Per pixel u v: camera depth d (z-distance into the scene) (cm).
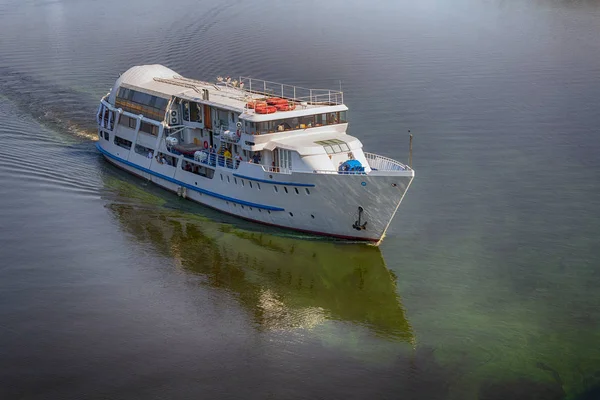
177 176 7212
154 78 7988
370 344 4922
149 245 6247
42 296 5419
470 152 8056
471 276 5762
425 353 4834
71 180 7594
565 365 4709
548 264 5900
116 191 7375
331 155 6147
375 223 6025
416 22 14688
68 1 17712
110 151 8138
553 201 6931
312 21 14662
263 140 6262
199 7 15788
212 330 5056
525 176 7456
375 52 12144
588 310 5297
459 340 4966
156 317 5188
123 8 16225
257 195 6412
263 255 6109
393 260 6016
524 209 6788
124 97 7875
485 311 5309
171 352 4797
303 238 6341
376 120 8981
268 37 13075
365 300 5481
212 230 6525
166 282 5666
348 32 13662
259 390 4450
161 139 7294
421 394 4438
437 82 10462
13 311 5216
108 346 4844
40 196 7169
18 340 4891
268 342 4931
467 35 13438
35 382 4500
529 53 12056
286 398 4381
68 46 12662
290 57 11731
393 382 4534
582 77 10638
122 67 11275
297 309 5362
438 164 7769
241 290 5591
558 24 14312
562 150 8069
